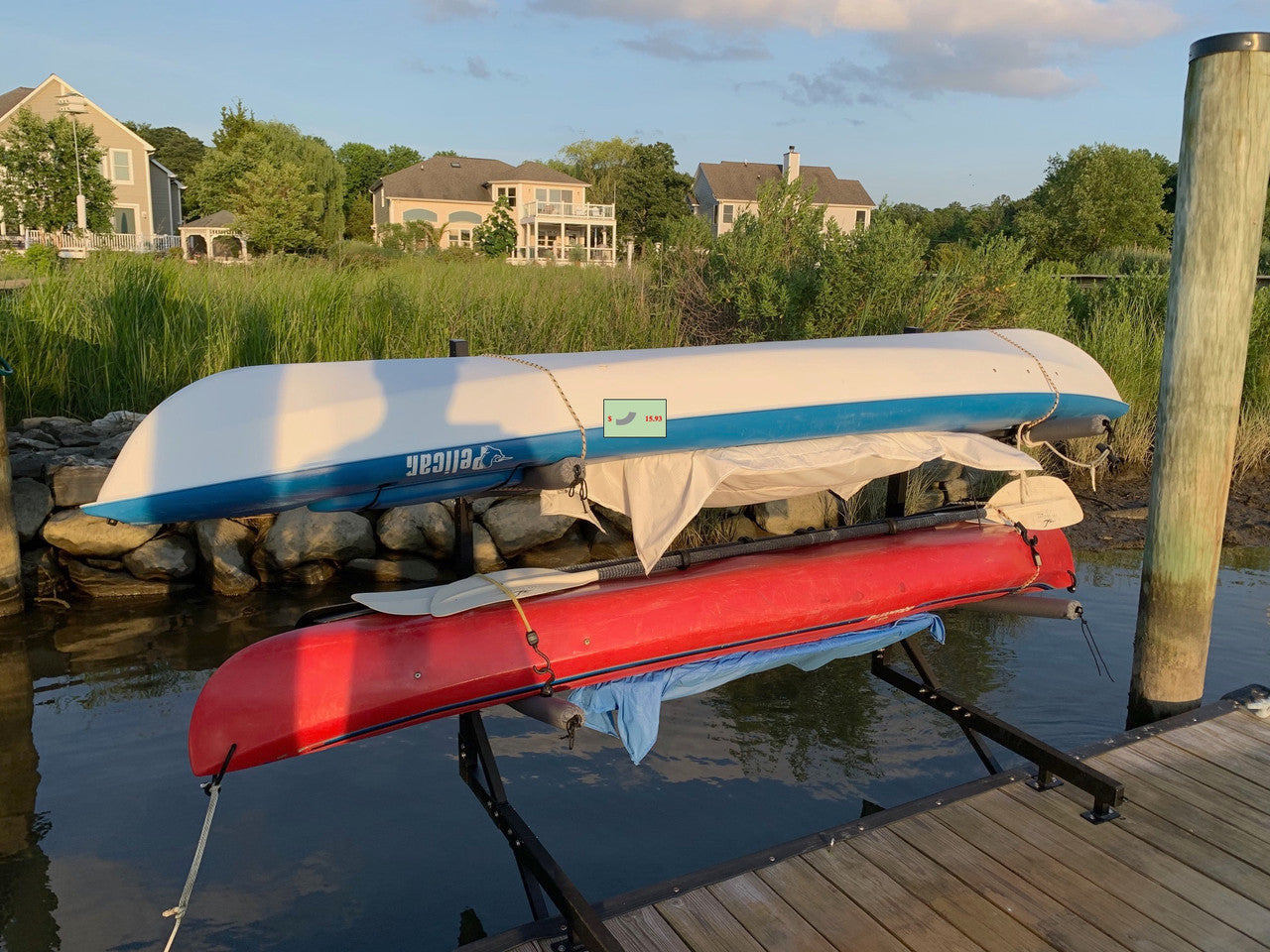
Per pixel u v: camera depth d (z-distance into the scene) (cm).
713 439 364
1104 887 297
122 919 319
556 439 336
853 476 402
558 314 986
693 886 296
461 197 4778
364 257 1345
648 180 5075
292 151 4578
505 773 424
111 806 387
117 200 3803
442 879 347
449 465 320
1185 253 390
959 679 515
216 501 298
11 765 415
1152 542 422
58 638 555
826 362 401
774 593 371
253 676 290
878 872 305
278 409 313
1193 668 425
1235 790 354
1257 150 374
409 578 671
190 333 869
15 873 343
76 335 839
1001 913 284
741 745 448
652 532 350
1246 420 1022
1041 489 458
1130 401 980
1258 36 364
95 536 620
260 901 331
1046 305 1010
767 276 960
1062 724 462
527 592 330
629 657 337
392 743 454
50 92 3666
